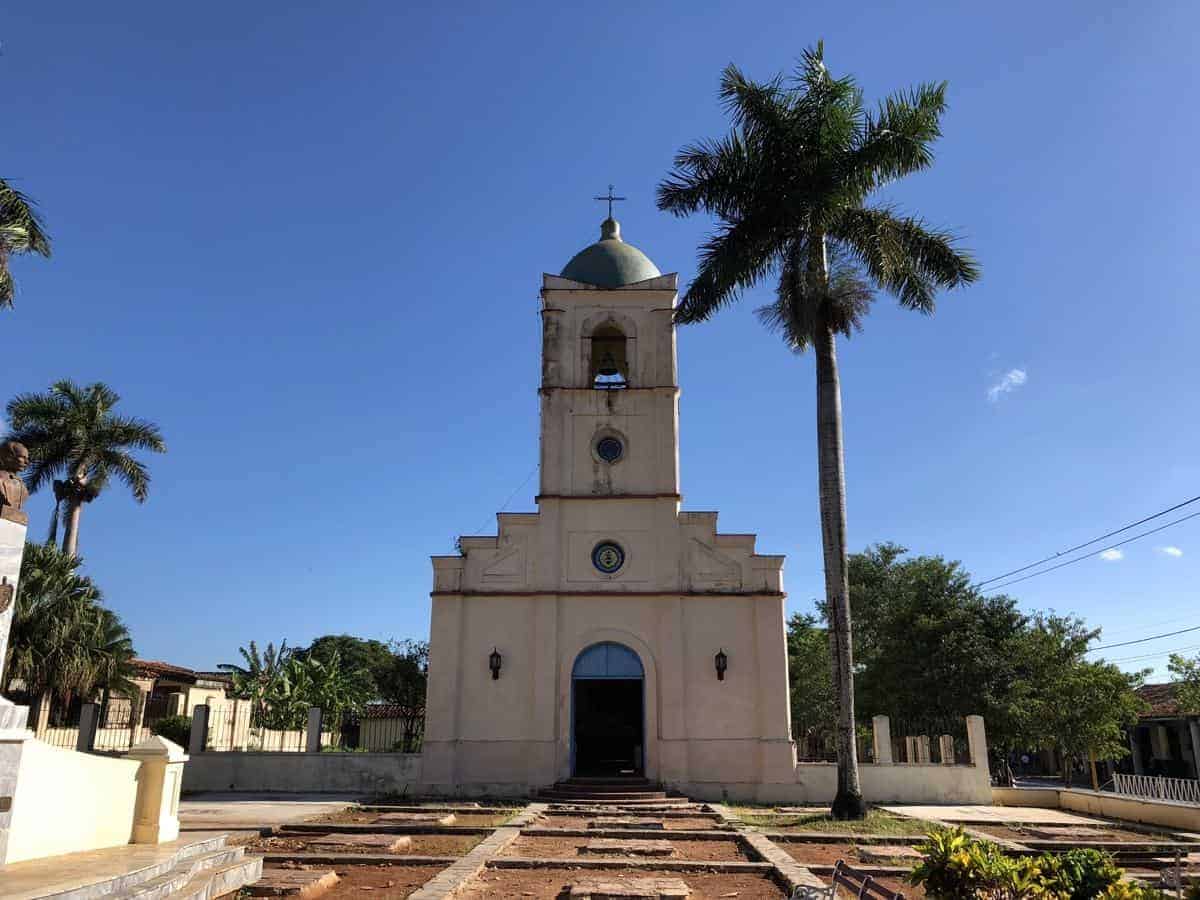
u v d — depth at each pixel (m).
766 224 21.02
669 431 26.78
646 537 26.05
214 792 24.44
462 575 25.70
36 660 27.38
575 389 27.09
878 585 42.62
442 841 16.05
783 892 11.86
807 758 32.12
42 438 36.88
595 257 28.88
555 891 11.62
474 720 24.67
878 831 17.56
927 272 21.91
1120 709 33.22
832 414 21.12
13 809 8.98
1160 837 17.92
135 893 8.85
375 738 43.59
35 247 16.17
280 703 41.31
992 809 23.42
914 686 34.28
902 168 20.50
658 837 16.66
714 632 25.31
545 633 25.09
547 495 26.19
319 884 11.72
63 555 30.02
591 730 29.77
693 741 24.48
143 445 38.81
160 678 40.91
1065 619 36.00
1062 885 8.45
